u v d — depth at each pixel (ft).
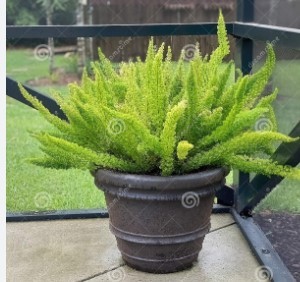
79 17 24.25
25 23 26.76
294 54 6.41
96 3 23.36
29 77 20.88
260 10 11.62
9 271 6.49
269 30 6.28
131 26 7.59
